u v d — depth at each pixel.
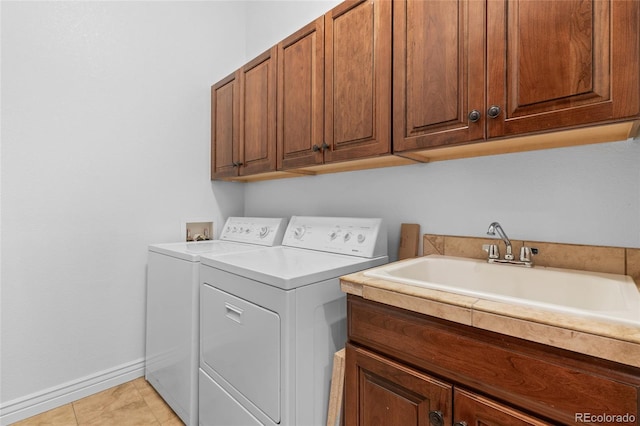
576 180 1.07
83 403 1.68
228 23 2.39
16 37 1.55
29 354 1.59
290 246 1.76
